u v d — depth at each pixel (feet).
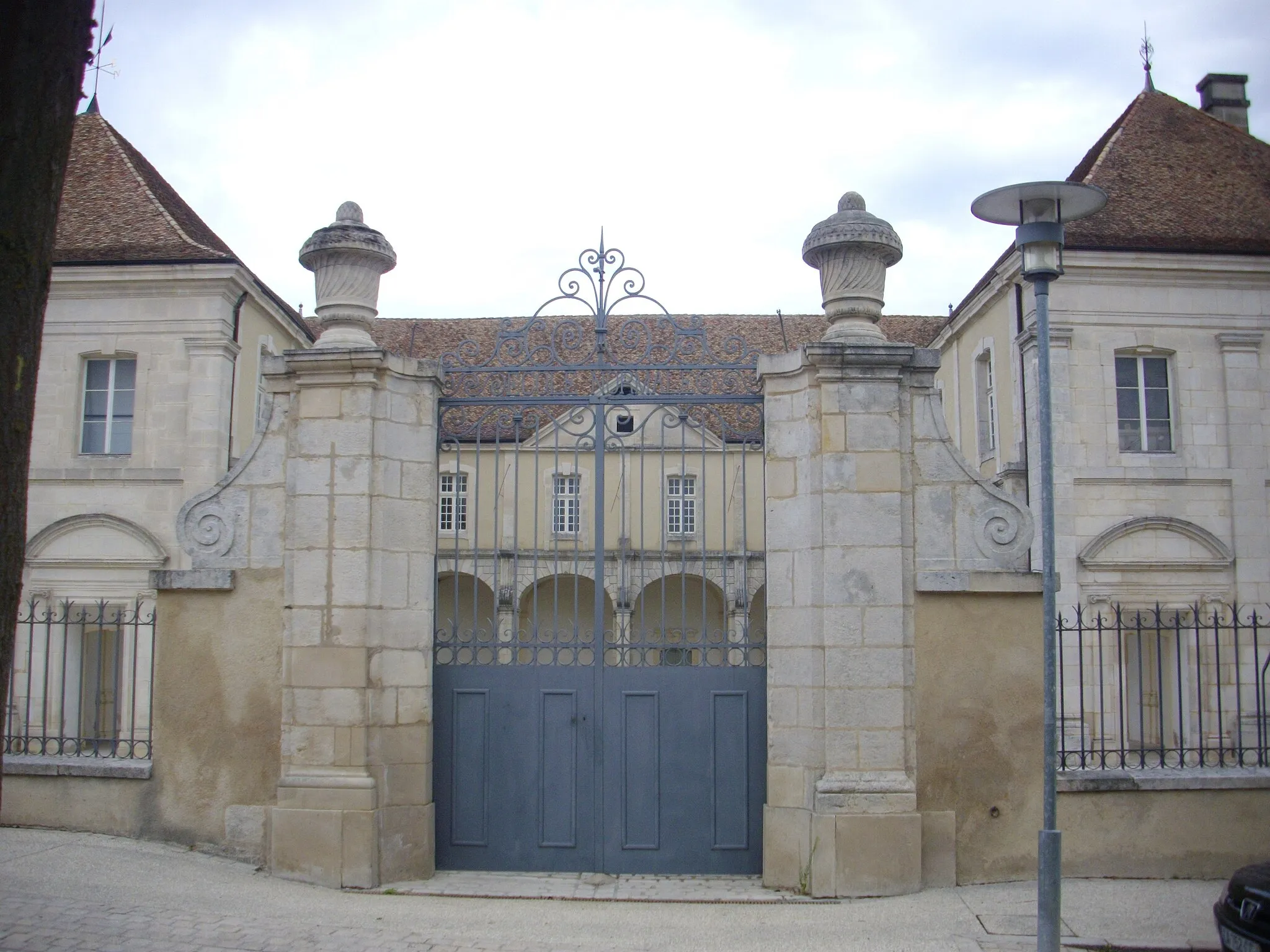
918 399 27.17
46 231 16.39
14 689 57.82
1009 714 26.40
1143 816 26.61
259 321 73.61
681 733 27.73
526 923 23.18
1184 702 57.93
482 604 59.26
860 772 25.64
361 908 23.88
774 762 26.76
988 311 71.46
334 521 26.84
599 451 28.40
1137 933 22.52
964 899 24.72
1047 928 21.25
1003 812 26.23
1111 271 61.26
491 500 59.93
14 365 15.89
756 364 27.91
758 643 27.94
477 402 28.58
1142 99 70.69
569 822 27.66
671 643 27.96
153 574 27.37
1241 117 75.15
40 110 16.26
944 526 26.84
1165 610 59.41
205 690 27.27
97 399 67.36
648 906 24.72
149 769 27.32
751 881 26.84
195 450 65.10
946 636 26.45
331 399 27.20
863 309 27.22
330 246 27.68
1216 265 60.95
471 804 27.81
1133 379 62.13
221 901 23.50
